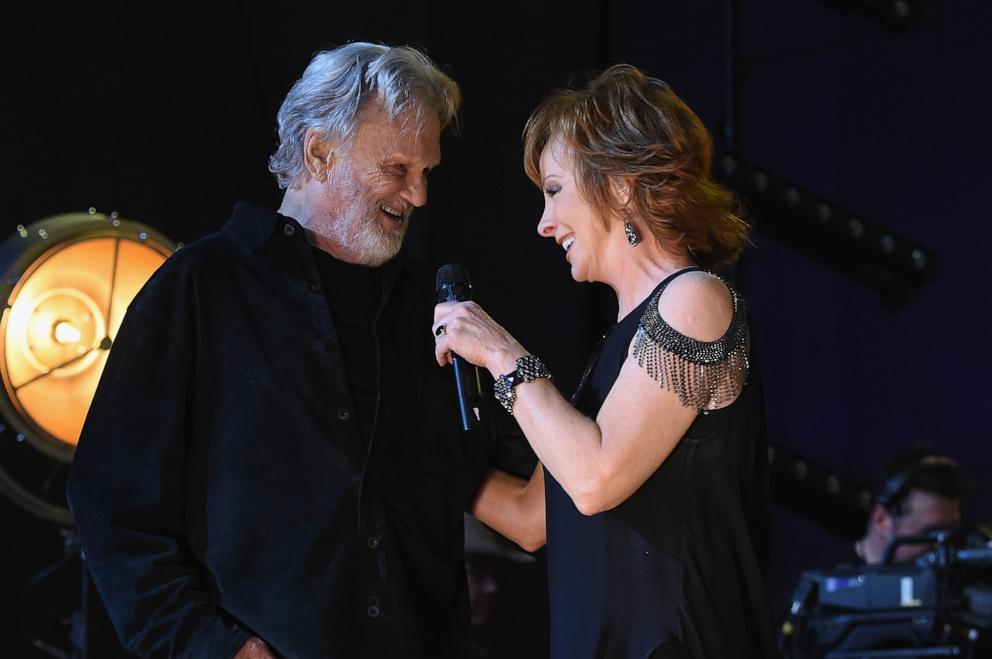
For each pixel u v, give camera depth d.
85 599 15.18
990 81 21.36
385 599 10.38
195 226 18.58
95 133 18.09
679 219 9.73
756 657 9.58
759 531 9.95
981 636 14.41
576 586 9.58
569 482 9.28
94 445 10.17
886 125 21.83
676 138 9.73
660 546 9.36
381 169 10.91
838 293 21.88
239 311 10.60
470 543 17.17
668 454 9.39
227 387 10.48
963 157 21.42
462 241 19.22
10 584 16.81
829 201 19.58
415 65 11.12
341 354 10.71
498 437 11.66
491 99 19.53
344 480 10.46
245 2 18.81
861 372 21.70
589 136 9.77
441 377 11.28
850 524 20.00
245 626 10.19
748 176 19.23
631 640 9.30
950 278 21.34
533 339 19.52
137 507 10.05
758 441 9.88
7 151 17.55
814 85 22.14
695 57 22.06
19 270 13.51
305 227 11.12
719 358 9.30
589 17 20.33
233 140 18.92
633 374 9.37
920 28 20.67
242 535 10.25
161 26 18.62
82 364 13.75
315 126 10.97
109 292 13.88
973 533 16.25
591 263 10.01
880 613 14.86
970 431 21.11
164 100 18.56
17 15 17.77
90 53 18.17
